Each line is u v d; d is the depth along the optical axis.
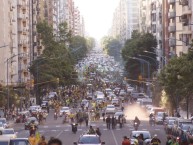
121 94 178.75
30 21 191.12
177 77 85.75
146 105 123.69
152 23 194.62
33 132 69.25
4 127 80.81
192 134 59.66
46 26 171.38
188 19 130.00
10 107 117.56
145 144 50.16
